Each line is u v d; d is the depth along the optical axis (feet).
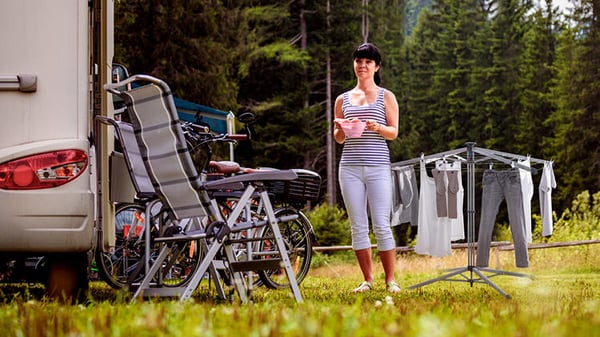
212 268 19.84
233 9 96.53
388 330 10.35
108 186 20.57
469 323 11.72
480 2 155.22
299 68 114.21
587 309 15.60
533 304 16.43
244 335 10.40
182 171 16.84
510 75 147.43
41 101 18.33
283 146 111.55
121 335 10.42
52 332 11.10
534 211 129.18
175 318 12.36
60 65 18.40
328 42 118.21
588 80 125.39
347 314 12.48
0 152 17.88
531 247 50.57
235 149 111.45
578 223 71.00
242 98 112.27
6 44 18.33
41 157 17.92
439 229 26.71
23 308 14.02
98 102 21.29
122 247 23.62
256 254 23.79
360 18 123.03
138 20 78.79
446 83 155.43
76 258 19.38
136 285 20.99
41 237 17.78
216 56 83.15
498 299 20.36
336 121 23.53
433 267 55.98
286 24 117.91
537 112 141.79
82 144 18.19
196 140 21.43
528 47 146.72
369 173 24.47
